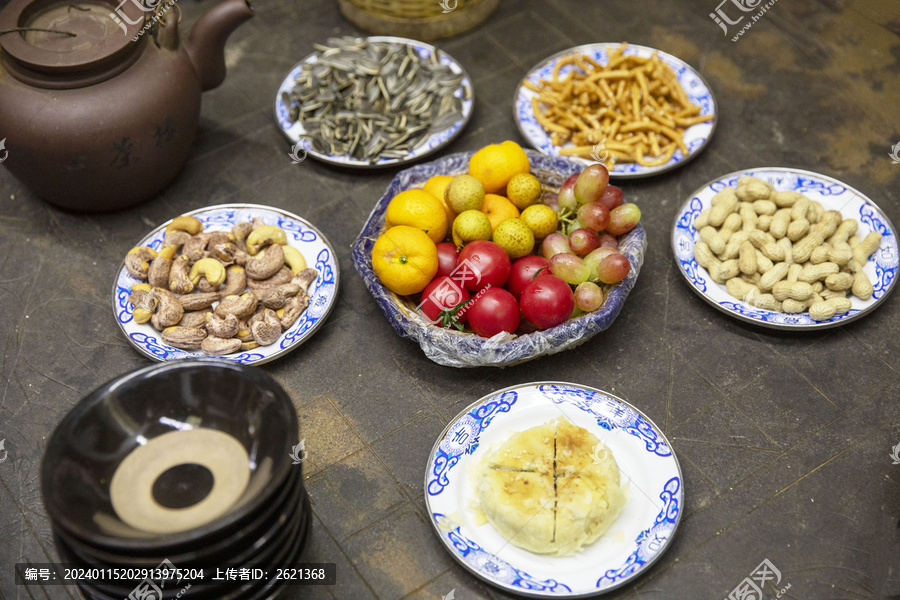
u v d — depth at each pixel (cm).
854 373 94
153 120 104
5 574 81
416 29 141
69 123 100
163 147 108
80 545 57
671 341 98
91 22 104
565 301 86
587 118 121
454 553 76
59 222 116
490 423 86
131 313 98
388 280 90
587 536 76
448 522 79
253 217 110
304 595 78
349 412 93
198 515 63
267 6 151
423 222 93
